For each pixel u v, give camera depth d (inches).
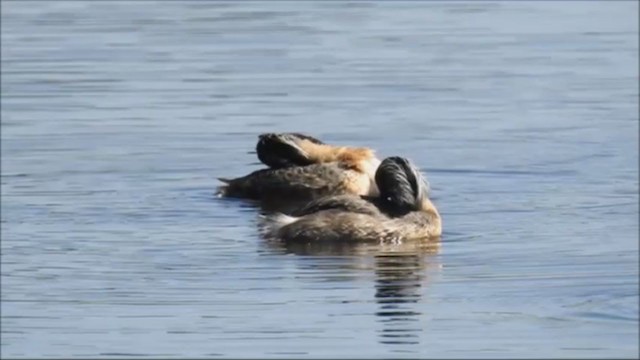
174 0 1565.0
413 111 1124.5
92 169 971.9
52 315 685.3
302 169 928.9
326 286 721.6
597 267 745.6
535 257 768.3
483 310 674.2
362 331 650.2
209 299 703.7
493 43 1344.7
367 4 1539.1
